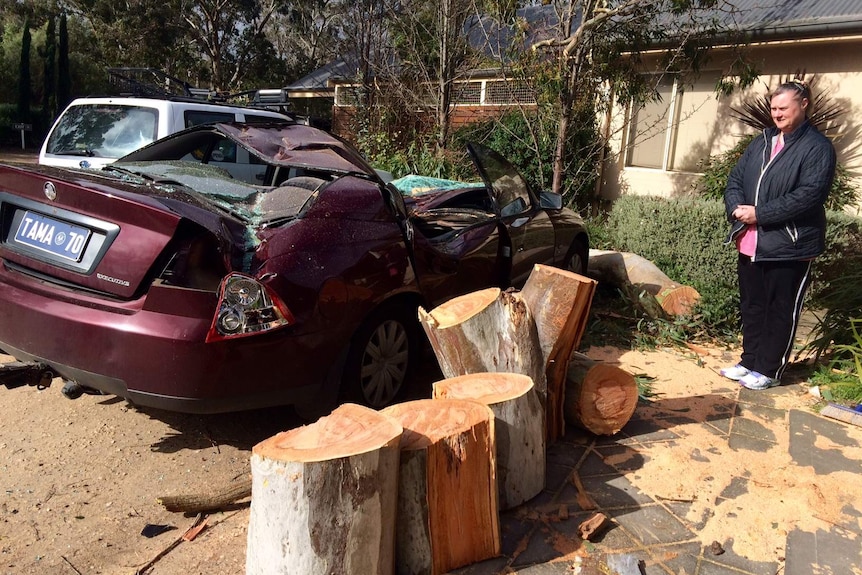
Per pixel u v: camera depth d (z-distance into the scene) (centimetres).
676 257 683
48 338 295
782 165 392
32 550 250
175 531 268
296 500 199
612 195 1040
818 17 777
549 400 339
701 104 948
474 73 1154
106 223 292
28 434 340
